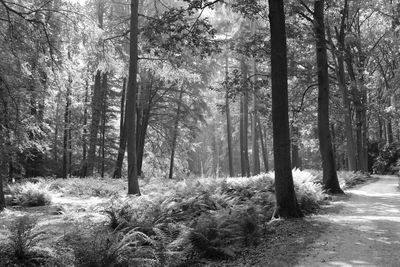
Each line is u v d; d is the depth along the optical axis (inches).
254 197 575.5
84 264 277.9
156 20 617.6
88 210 524.1
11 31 603.2
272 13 495.8
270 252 335.9
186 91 1412.4
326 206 622.5
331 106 1391.5
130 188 737.0
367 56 1545.3
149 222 398.6
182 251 324.5
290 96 1154.0
